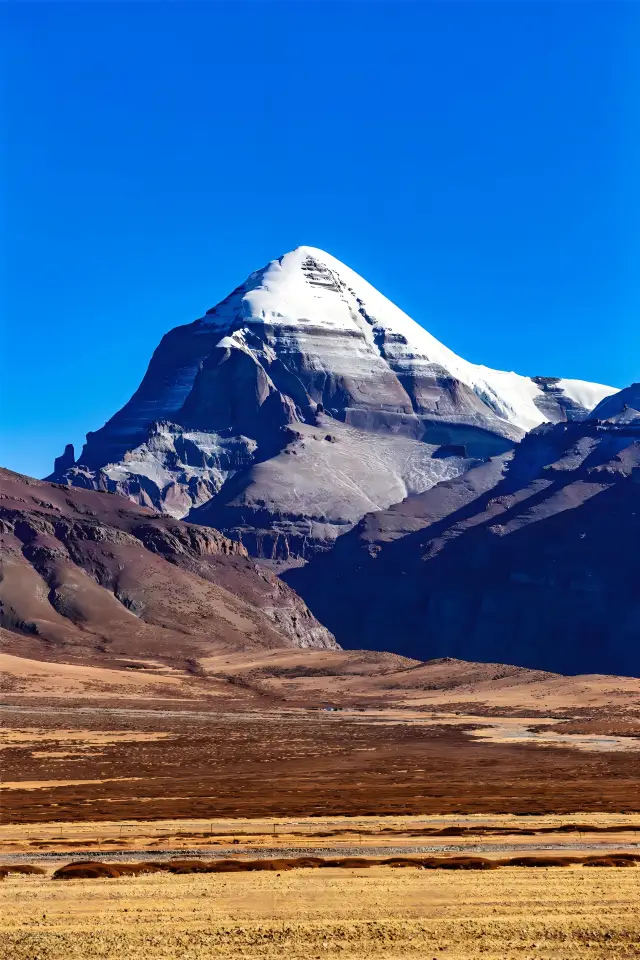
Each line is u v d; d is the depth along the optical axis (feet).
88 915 207.00
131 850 294.46
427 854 282.77
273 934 192.03
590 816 369.50
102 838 319.68
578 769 572.10
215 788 494.18
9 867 261.85
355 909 209.15
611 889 223.30
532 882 231.71
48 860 278.87
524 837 314.35
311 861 263.90
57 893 226.58
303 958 178.70
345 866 258.57
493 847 293.64
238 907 212.02
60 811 393.70
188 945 186.09
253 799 442.91
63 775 556.10
